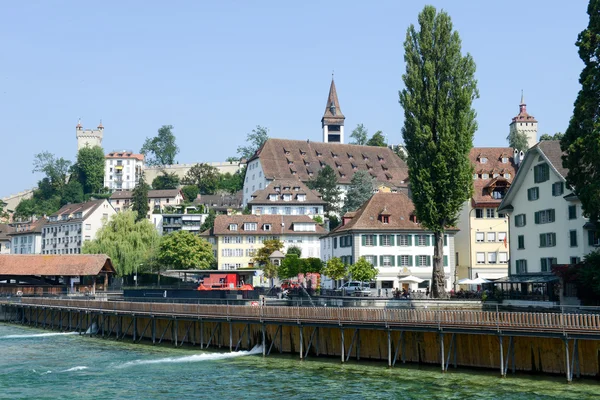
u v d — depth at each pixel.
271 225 131.88
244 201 182.38
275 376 44.56
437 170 62.81
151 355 56.16
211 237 135.00
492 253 92.25
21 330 82.19
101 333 74.25
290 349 53.09
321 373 44.88
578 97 53.00
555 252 69.25
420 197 63.88
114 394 41.00
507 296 64.94
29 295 91.75
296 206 151.00
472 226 92.50
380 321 45.59
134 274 119.44
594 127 50.62
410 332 46.66
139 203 192.88
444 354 44.66
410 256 89.81
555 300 60.91
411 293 72.56
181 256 123.19
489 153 103.44
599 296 54.94
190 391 41.16
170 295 72.38
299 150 178.00
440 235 63.75
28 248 184.12
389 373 43.81
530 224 74.12
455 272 91.12
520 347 41.97
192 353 56.16
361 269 81.94
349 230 89.75
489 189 93.19
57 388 42.97
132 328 69.12
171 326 63.53
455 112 64.06
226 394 40.00
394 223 90.88
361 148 187.25
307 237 131.50
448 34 65.19
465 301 49.78
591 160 50.59
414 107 64.62
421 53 65.81
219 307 56.00
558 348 40.47
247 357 52.53
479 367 43.50
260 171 170.88
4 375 47.41
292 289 75.06
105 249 116.75
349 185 175.38
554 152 70.88
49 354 58.00
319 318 49.09
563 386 38.19
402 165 187.00
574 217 65.94
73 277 102.50
